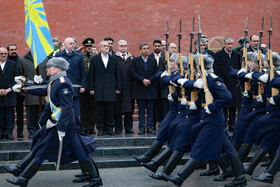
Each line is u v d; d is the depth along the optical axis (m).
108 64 7.77
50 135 5.04
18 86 5.40
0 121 7.61
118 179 6.00
